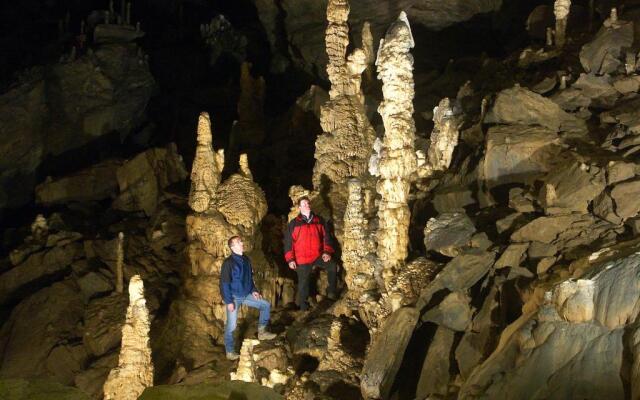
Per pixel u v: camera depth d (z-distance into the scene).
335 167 8.72
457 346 5.17
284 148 12.19
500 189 6.86
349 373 6.04
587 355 3.60
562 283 3.87
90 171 13.74
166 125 18.41
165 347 7.86
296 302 8.27
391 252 6.55
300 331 7.04
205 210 8.43
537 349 3.83
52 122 17.22
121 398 6.38
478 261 5.61
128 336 6.48
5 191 16.64
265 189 11.32
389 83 6.53
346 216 7.16
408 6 17.08
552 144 6.71
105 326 9.04
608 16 11.86
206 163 8.62
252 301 7.18
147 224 11.46
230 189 8.46
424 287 5.93
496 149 6.90
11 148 16.56
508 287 5.06
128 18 19.55
